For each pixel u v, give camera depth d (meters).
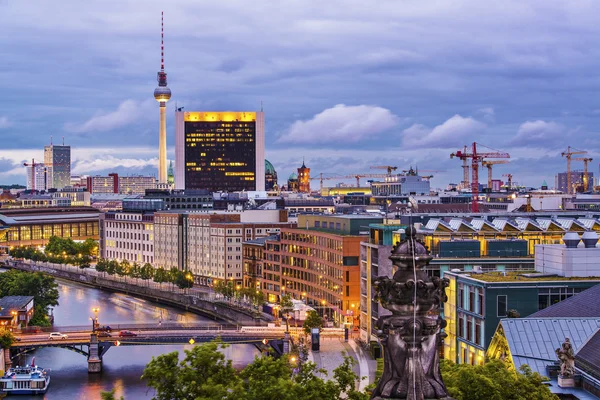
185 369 107.19
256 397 100.69
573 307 146.88
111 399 99.00
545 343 126.62
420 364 49.91
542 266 183.62
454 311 176.25
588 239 180.12
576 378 115.00
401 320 50.47
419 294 49.97
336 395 111.06
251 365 110.81
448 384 101.00
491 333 162.38
